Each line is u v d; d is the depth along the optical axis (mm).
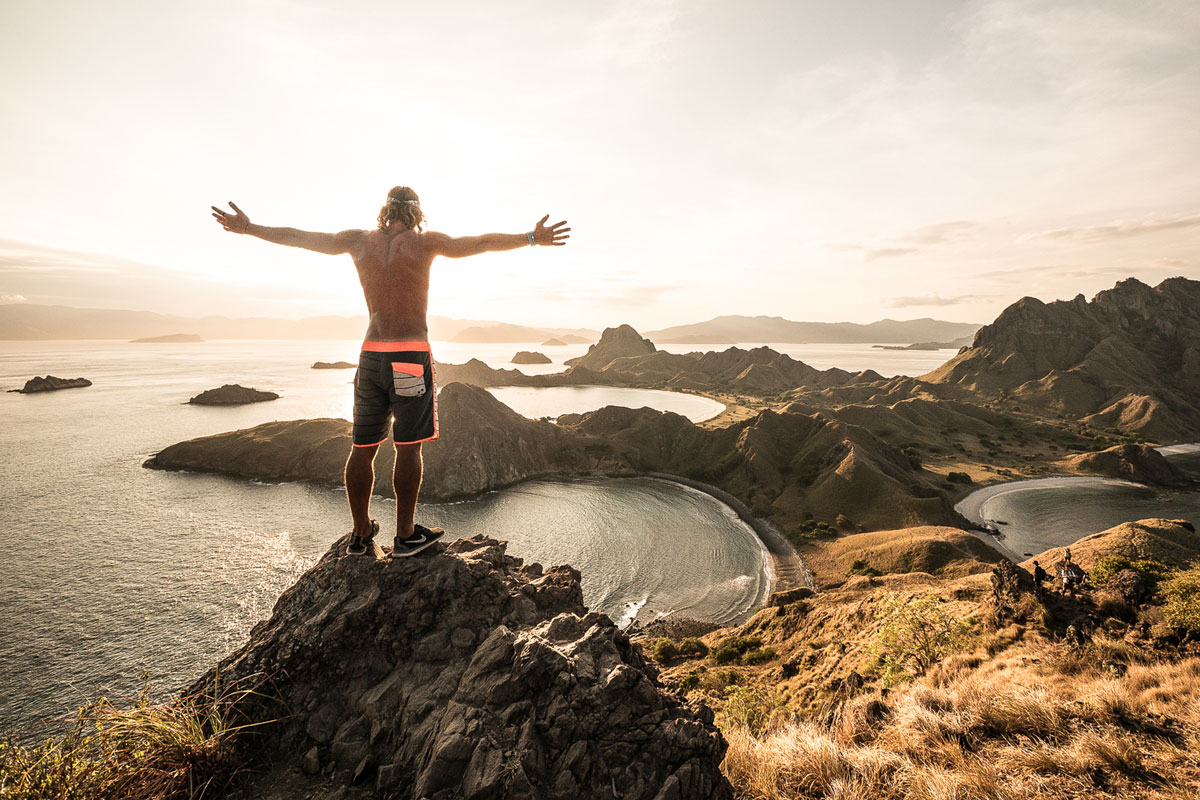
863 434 166500
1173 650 16828
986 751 7684
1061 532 128000
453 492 155750
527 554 114125
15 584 88750
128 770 3719
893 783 6316
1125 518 137875
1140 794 6434
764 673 45906
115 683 64062
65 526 117000
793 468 160125
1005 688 10125
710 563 108875
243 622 78125
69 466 164000
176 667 67625
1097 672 15336
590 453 185375
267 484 151000
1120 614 22328
